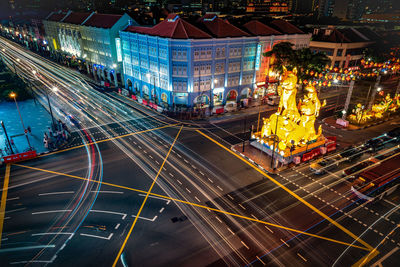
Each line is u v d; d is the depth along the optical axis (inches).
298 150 1814.7
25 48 6225.4
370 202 1419.8
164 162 1790.1
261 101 2940.5
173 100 2701.8
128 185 1541.6
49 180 1589.6
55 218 1290.6
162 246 1138.0
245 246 1143.0
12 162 1784.0
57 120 2452.0
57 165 1748.3
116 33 3294.8
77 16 4446.4
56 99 3026.6
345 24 6540.4
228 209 1359.5
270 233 1213.1
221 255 1097.4
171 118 2554.1
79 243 1152.8
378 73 2886.3
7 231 1214.3
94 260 1072.2
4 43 6756.9
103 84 3567.9
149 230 1221.1
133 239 1172.5
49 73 4138.8
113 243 1152.8
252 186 1549.0
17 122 2393.0
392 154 1856.5
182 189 1510.8
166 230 1222.3
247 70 2893.7
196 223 1264.8
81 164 1758.1
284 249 1131.3
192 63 2500.0
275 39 2987.2
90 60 4067.4
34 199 1424.7
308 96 1828.2
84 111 2696.9
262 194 1480.1
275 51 2815.0
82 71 4293.8
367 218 1311.5
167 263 1059.3
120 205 1379.2
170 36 2475.4
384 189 1464.1
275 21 3368.6
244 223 1269.7
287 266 1054.4
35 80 3722.9
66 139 2084.2
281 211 1350.9
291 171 1697.8
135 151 1931.6
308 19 7583.7
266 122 1972.2
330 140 1972.2
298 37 3191.4
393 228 1250.6
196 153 1915.6
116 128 2321.6
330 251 1125.1
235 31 2753.4
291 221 1285.7
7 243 1152.2
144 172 1672.0
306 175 1659.7
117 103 2955.2
